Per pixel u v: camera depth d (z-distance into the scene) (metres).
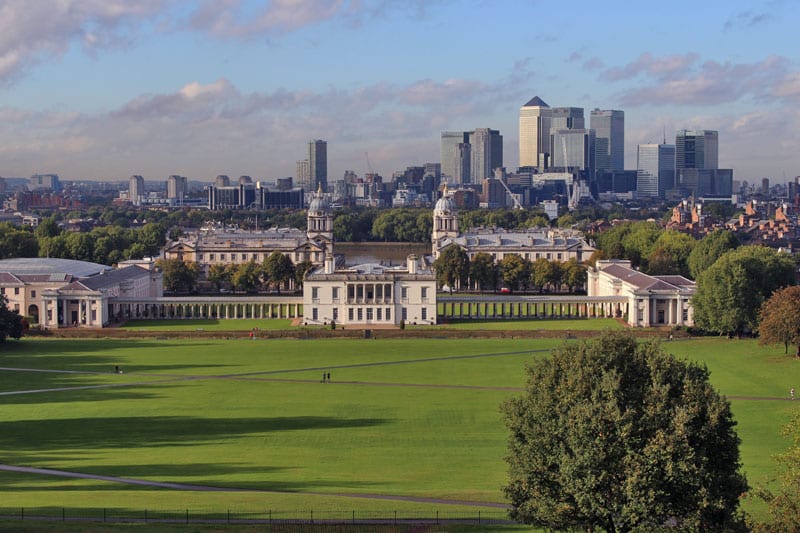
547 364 164.25
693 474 142.12
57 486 184.00
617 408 146.62
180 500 171.50
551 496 149.62
